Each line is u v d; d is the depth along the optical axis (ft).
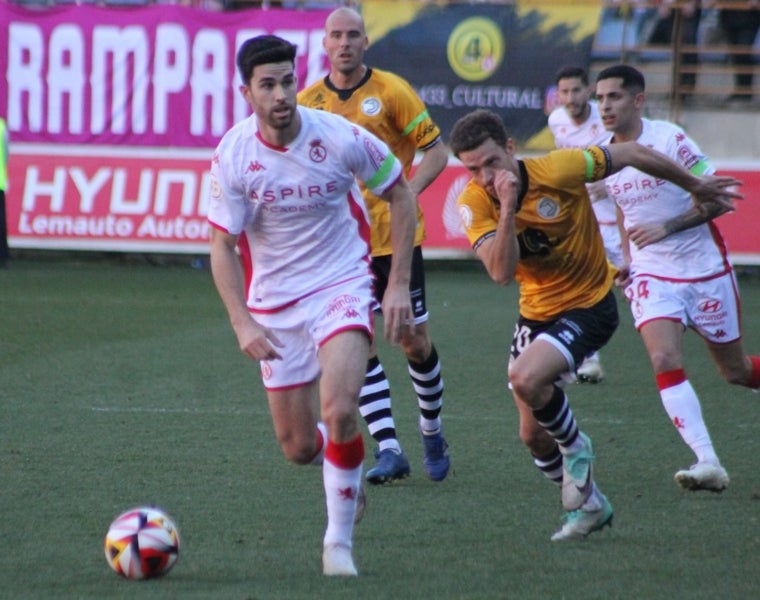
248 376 106.32
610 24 189.26
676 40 184.96
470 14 177.17
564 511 65.21
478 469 75.41
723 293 74.08
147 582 51.78
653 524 62.34
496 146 59.26
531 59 176.55
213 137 181.47
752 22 184.75
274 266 57.26
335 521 53.67
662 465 76.33
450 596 49.70
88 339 124.47
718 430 86.63
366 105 78.89
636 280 74.13
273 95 53.06
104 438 82.12
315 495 67.97
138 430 84.74
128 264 194.39
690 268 73.46
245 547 57.62
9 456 76.54
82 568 53.78
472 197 61.67
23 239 183.73
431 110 178.81
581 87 126.00
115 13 181.37
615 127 74.74
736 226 174.60
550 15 176.04
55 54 182.09
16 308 145.18
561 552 57.06
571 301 62.64
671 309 72.43
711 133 186.39
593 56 187.93
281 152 55.11
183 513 63.82
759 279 182.91
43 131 183.52
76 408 92.17
